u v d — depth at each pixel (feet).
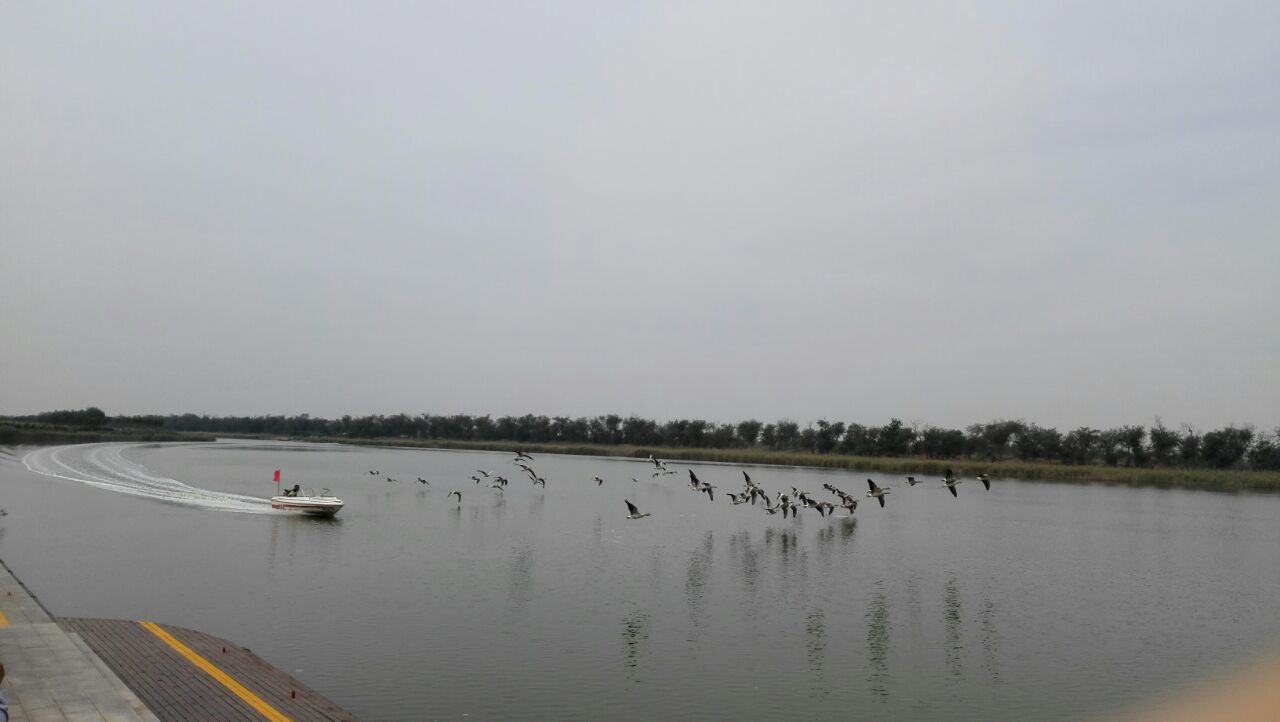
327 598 119.55
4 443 491.72
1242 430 465.47
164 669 73.15
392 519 214.90
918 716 81.35
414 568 144.87
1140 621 121.90
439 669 88.79
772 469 476.54
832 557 168.45
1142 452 485.97
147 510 216.13
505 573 142.20
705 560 161.07
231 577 133.28
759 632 108.37
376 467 447.42
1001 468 444.14
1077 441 501.97
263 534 181.16
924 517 248.93
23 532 175.32
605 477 398.62
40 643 69.82
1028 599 134.10
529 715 76.84
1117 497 331.77
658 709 79.92
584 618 112.16
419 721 74.28
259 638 98.02
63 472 321.52
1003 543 196.24
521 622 108.88
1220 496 342.23
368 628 103.76
